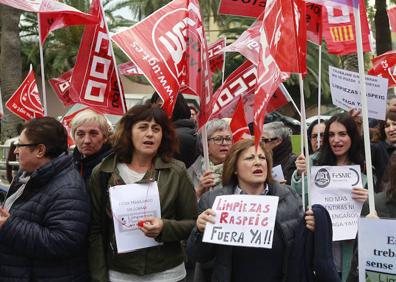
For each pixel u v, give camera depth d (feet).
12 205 11.30
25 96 26.32
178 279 11.79
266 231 10.27
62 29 87.97
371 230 10.16
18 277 11.12
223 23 92.48
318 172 14.17
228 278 10.84
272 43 11.27
